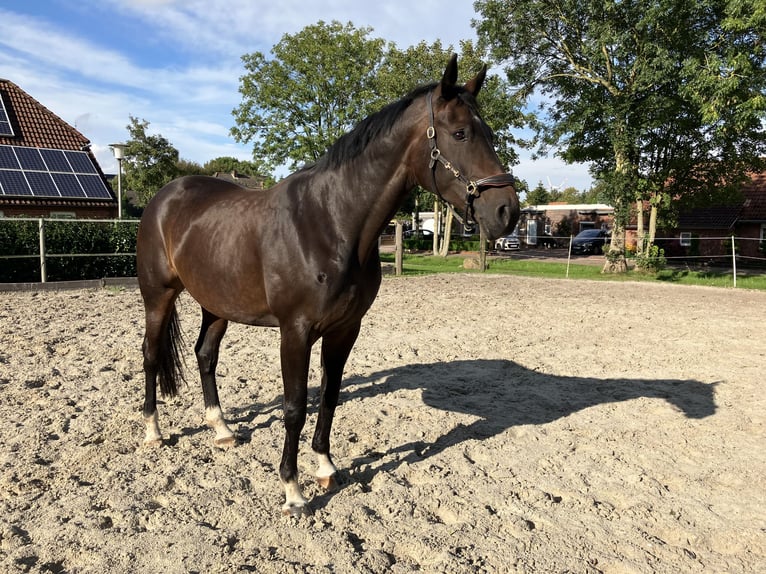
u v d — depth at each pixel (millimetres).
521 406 4492
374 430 3861
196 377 5086
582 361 6027
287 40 22938
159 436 3512
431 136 2449
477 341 6953
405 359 5980
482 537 2523
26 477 2982
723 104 14367
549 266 21266
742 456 3541
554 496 3006
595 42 16406
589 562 2367
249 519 2631
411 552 2422
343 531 2533
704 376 5445
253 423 3959
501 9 18000
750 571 2348
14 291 10328
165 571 2205
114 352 5816
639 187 18188
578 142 19766
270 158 23359
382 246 37000
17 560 2234
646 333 7625
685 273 18344
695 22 16094
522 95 19672
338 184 2598
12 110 20234
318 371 5395
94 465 3168
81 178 19266
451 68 2348
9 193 17156
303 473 3170
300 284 2576
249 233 2818
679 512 2818
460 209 2473
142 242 3561
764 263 25641
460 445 3648
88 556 2289
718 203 21125
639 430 3973
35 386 4637
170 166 31391
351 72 22766
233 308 3029
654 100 16234
